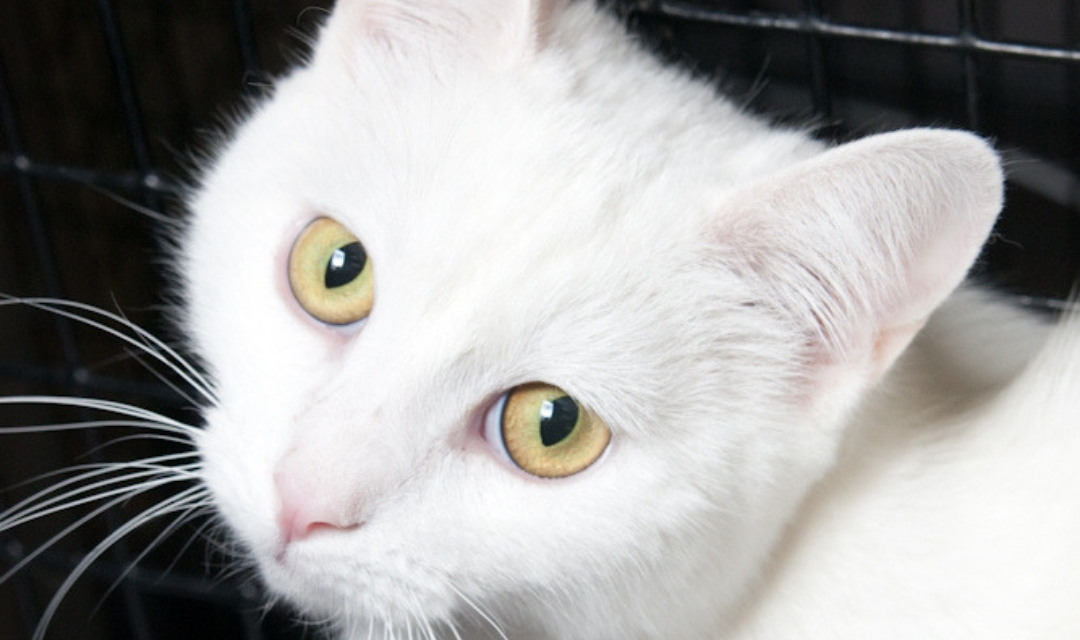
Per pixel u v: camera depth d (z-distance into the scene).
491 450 0.43
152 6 0.59
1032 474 0.45
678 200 0.43
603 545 0.43
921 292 0.43
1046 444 0.45
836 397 0.44
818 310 0.44
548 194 0.43
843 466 0.45
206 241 0.46
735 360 0.44
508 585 0.44
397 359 0.42
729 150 0.45
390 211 0.43
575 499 0.43
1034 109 0.58
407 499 0.43
